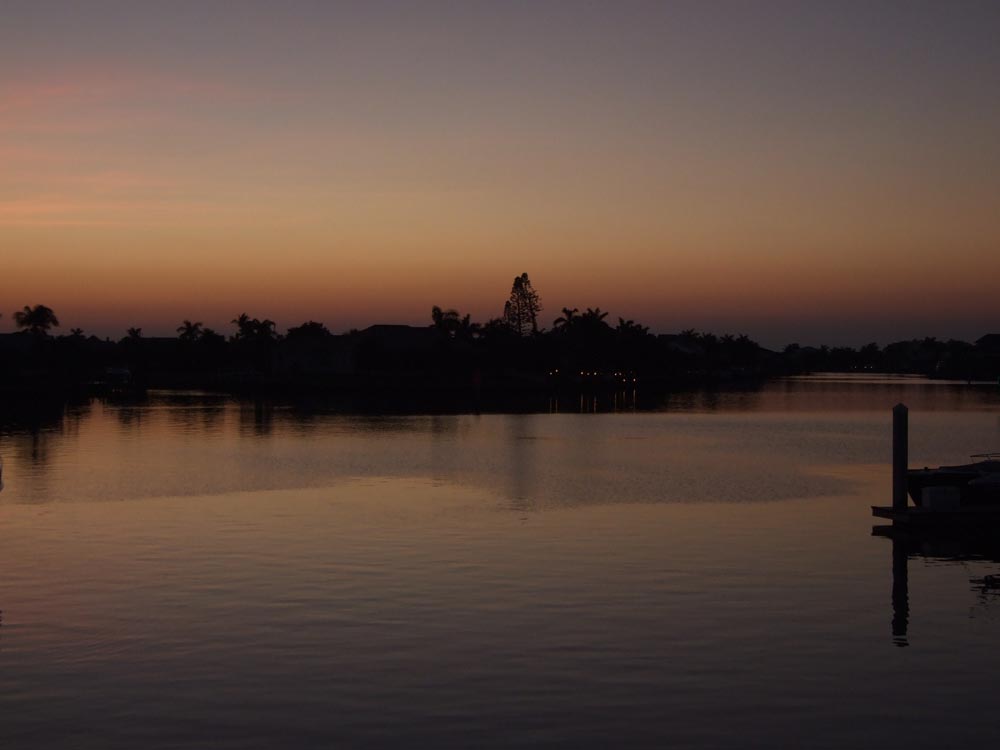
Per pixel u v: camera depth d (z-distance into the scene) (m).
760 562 22.45
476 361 182.62
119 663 15.05
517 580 20.44
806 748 12.05
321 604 18.42
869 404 125.31
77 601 18.61
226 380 172.38
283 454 51.03
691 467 45.53
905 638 16.48
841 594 19.48
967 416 95.19
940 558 23.06
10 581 20.20
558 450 55.22
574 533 26.20
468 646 15.89
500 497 33.94
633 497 34.16
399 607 18.22
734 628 16.98
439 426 76.75
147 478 39.38
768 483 38.81
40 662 15.09
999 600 19.08
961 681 14.41
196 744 12.12
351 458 49.00
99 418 84.88
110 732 12.47
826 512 30.47
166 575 20.78
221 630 16.75
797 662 15.20
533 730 12.55
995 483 27.59
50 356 180.00
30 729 12.55
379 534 25.94
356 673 14.62
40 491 35.00
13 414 91.50
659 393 168.12
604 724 12.74
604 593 19.34
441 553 23.27
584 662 15.12
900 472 27.59
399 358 181.00
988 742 12.25
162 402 119.50
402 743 12.15
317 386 156.88
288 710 13.20
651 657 15.38
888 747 12.09
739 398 146.50
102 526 27.09
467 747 12.04
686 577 20.81
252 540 24.92
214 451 52.78
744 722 12.83
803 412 104.44
